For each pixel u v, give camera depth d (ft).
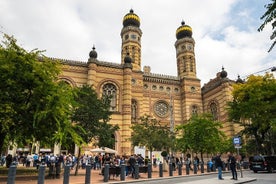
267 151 114.93
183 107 171.22
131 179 64.49
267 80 110.22
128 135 132.57
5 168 75.46
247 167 120.26
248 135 122.42
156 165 114.21
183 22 208.95
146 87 169.17
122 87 143.64
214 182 50.85
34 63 56.85
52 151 122.21
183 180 61.00
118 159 88.99
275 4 21.39
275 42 22.90
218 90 162.71
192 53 194.59
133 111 153.89
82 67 139.95
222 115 156.25
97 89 138.31
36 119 56.34
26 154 117.29
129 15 187.52
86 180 51.96
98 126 82.53
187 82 175.22
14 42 58.75
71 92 63.72
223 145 117.29
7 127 52.34
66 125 60.23
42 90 56.34
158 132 100.83
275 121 95.50
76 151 122.11
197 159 112.16
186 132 114.21
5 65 52.42
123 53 178.70
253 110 104.47
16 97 56.18
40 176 43.80
